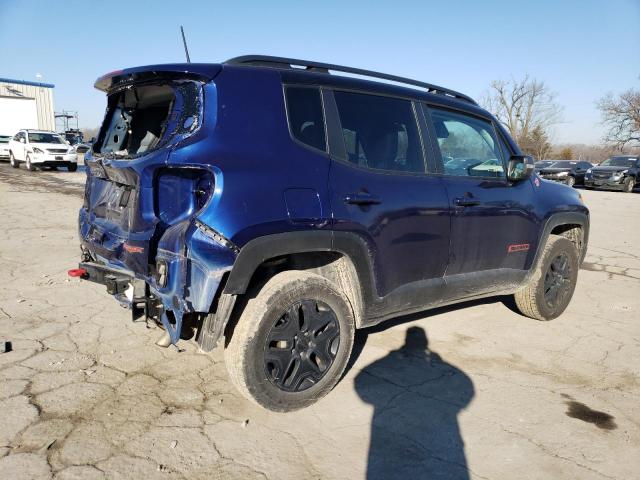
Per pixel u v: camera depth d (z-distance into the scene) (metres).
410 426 2.88
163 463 2.45
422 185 3.44
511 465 2.55
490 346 4.09
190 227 2.51
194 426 2.77
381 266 3.20
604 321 4.80
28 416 2.79
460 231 3.67
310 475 2.42
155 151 2.67
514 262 4.21
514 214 4.09
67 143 21.92
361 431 2.81
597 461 2.60
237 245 2.55
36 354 3.56
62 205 11.02
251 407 2.99
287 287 2.79
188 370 3.42
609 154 56.47
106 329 4.05
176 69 2.75
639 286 6.18
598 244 9.01
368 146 3.27
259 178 2.67
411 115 3.58
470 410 3.07
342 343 3.07
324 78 3.16
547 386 3.42
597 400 3.25
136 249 2.73
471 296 3.98
